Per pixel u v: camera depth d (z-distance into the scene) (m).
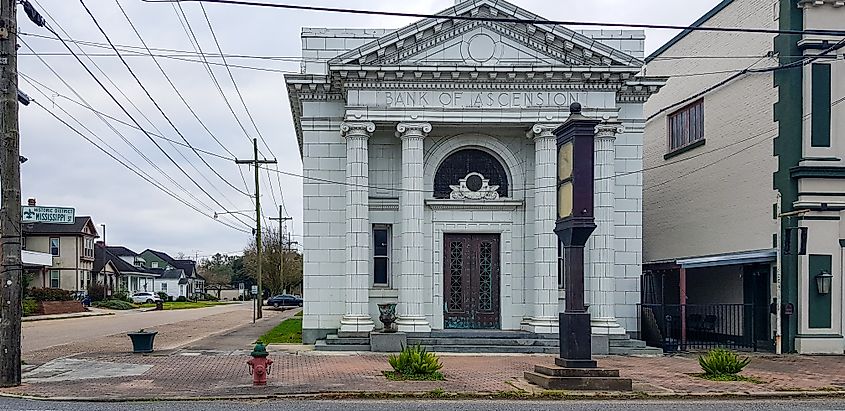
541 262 23.03
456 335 22.73
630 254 24.44
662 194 31.12
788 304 22.42
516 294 24.25
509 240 24.42
